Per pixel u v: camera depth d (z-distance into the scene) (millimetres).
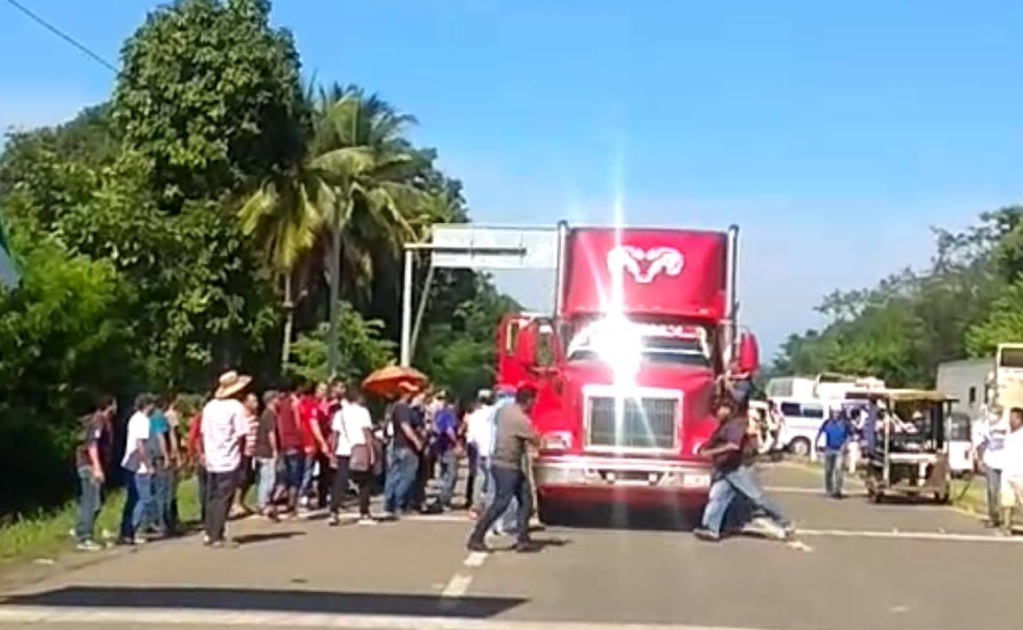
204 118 39125
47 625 13477
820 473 51531
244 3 39844
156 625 13516
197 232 36844
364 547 20703
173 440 22172
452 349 78375
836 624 14758
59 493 29906
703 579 18031
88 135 57156
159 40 39188
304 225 48625
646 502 23734
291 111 41094
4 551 19531
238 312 37500
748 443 23500
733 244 25172
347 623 13883
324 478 26781
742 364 24375
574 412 23719
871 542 23750
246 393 25500
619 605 15547
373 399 41656
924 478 33969
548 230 42562
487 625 13984
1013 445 25250
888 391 37688
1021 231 84375
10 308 28484
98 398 27016
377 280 58156
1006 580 18969
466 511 27562
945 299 101375
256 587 16281
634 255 25000
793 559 20719
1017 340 66750
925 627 14797
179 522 23250
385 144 56688
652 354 24359
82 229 35156
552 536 22859
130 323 33688
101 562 18594
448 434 28562
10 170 50781
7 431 28812
